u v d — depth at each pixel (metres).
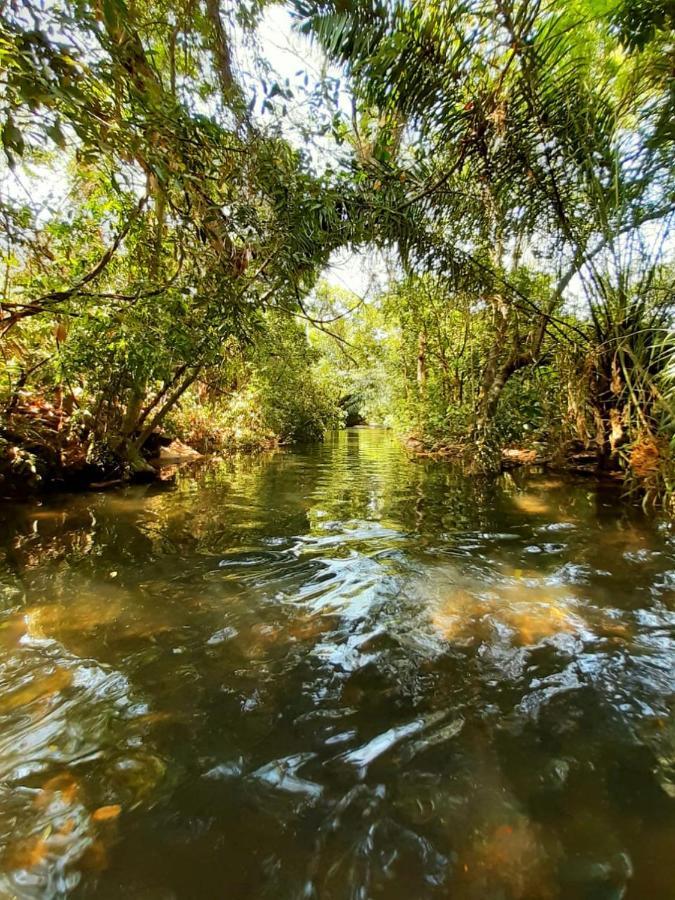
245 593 2.24
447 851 0.93
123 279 4.11
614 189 3.65
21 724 1.29
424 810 1.02
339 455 9.61
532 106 3.33
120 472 5.56
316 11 2.66
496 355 5.93
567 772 1.13
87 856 0.92
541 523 3.50
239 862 0.91
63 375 4.12
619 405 4.65
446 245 4.08
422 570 2.54
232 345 5.10
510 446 7.62
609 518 3.57
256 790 1.08
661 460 3.53
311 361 13.70
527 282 5.00
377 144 3.30
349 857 0.92
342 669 1.59
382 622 1.93
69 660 1.63
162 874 0.88
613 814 1.01
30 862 0.90
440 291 4.87
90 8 1.75
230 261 3.17
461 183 3.89
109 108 1.80
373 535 3.28
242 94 2.77
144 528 3.46
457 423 7.99
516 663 1.62
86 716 1.33
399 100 3.09
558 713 1.35
